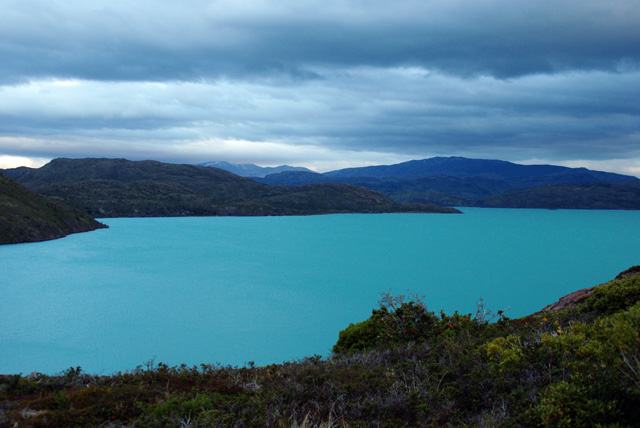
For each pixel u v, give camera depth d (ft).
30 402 23.26
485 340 40.83
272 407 25.46
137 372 32.42
